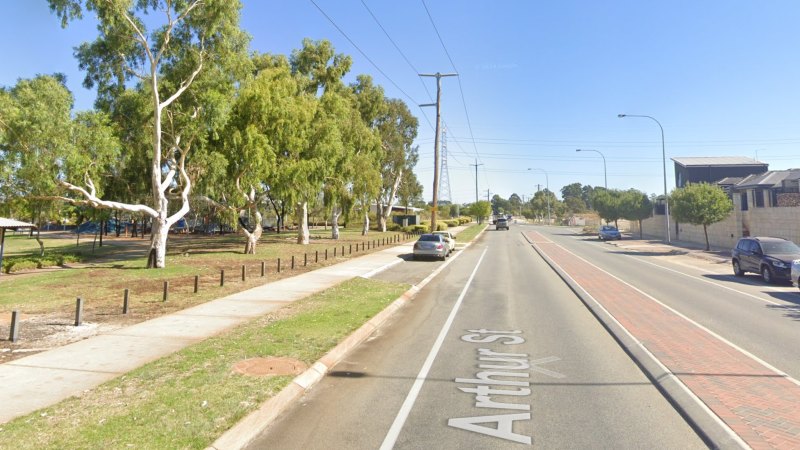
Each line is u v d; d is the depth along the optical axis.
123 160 23.34
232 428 4.91
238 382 6.30
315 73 38.84
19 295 14.33
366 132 39.03
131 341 8.70
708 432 4.87
